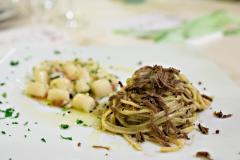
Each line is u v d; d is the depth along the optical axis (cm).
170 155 39
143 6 86
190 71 54
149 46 61
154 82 44
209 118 44
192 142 41
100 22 77
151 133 42
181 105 44
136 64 56
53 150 40
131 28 73
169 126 42
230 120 44
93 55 59
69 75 53
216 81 51
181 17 78
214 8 85
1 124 44
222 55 63
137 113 43
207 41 68
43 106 48
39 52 59
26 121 45
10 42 67
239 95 48
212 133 42
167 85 44
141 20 77
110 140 42
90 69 55
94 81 52
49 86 51
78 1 89
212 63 55
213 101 47
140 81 45
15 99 49
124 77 54
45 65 55
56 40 68
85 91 51
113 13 82
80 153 40
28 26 74
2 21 74
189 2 89
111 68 56
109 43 67
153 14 81
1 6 73
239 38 69
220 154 39
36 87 49
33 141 41
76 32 72
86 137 42
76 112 47
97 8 85
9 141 41
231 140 41
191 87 47
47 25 75
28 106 48
